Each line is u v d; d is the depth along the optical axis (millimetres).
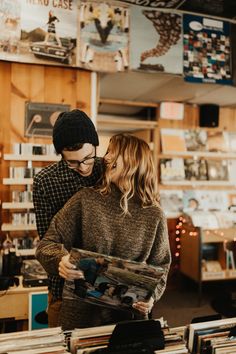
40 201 1501
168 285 4539
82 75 2793
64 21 2609
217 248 4250
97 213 1240
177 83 3430
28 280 2324
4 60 2557
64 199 1494
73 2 2629
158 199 1364
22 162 2711
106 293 1210
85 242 1257
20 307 2309
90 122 1391
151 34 2830
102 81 3408
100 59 2707
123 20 2752
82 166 1383
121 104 4465
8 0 2490
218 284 4598
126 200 1240
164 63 2871
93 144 1377
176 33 2902
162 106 4414
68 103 2775
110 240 1251
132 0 2717
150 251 1309
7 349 1018
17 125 2689
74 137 1312
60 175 1484
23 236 2717
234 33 3057
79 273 1170
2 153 2664
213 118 4594
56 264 1207
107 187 1268
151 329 1085
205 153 4621
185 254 4344
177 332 1197
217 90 3730
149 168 1300
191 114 4691
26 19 2527
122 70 2762
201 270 3857
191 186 4715
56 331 1111
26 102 2695
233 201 4824
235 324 1220
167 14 2877
